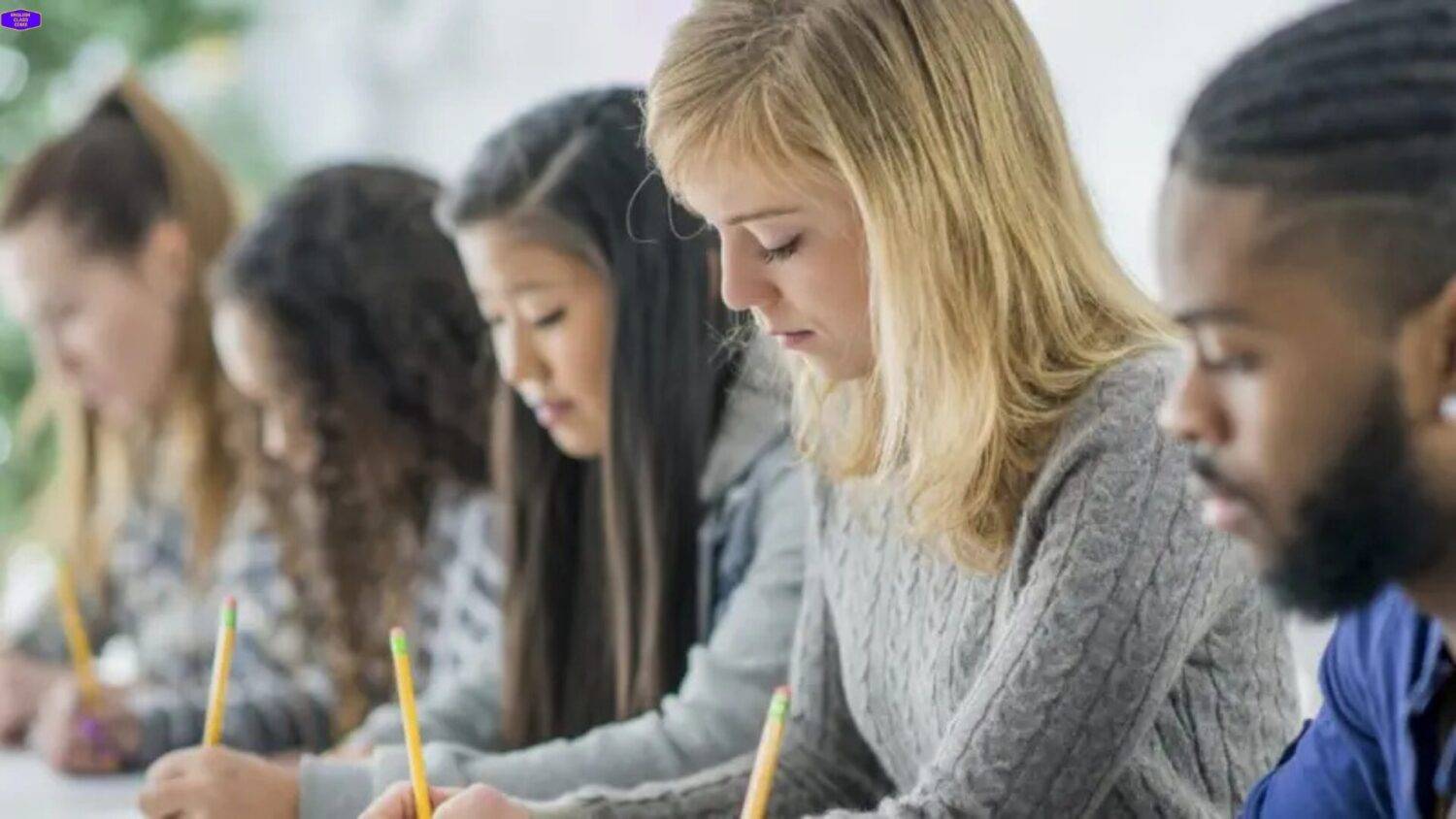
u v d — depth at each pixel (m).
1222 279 0.63
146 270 2.12
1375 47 0.62
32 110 2.74
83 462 2.18
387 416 1.77
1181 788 1.00
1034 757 0.92
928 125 0.95
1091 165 2.15
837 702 1.19
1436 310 0.62
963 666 1.03
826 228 0.96
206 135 3.01
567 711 1.45
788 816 1.16
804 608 1.22
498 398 1.51
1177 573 0.93
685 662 1.38
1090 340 0.98
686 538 1.38
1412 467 0.63
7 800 1.73
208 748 1.25
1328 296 0.62
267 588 1.95
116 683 2.02
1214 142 0.64
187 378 2.11
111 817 1.62
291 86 3.10
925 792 0.95
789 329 1.00
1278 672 1.05
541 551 1.46
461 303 1.78
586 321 1.39
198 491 2.06
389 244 1.78
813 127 0.94
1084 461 0.95
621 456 1.38
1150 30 2.18
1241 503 0.66
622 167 1.40
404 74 3.06
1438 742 0.77
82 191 2.11
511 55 2.97
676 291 1.38
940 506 0.98
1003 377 0.97
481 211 1.41
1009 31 0.99
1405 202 0.61
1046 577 0.94
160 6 2.80
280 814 1.22
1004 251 0.96
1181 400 0.67
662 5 2.78
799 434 1.16
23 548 2.48
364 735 1.50
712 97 0.96
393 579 1.78
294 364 1.78
